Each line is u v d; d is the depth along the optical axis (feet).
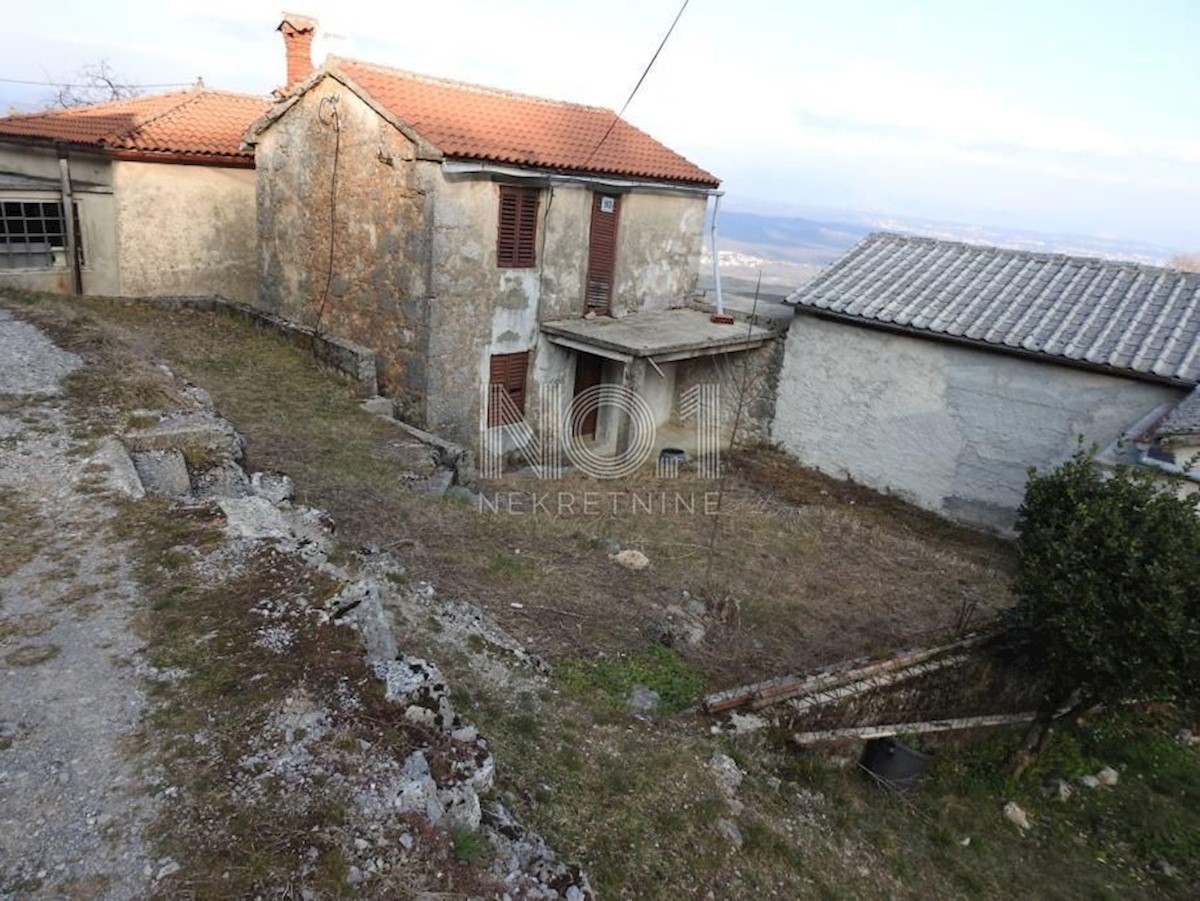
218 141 42.86
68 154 41.09
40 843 9.06
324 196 37.29
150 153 39.81
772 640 22.72
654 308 46.21
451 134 33.63
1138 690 18.65
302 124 37.29
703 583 25.48
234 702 11.55
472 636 17.88
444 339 35.06
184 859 9.05
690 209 46.44
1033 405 33.73
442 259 33.86
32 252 38.88
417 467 28.60
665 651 20.59
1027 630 21.30
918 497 38.04
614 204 41.57
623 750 15.31
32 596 13.71
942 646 22.45
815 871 14.33
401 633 16.93
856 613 25.31
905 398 37.83
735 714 18.38
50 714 11.02
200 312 40.40
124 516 16.76
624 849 12.57
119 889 8.61
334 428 30.35
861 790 19.16
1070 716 21.39
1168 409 28.66
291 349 37.47
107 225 40.24
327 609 13.82
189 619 13.46
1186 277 35.24
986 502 35.63
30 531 15.79
